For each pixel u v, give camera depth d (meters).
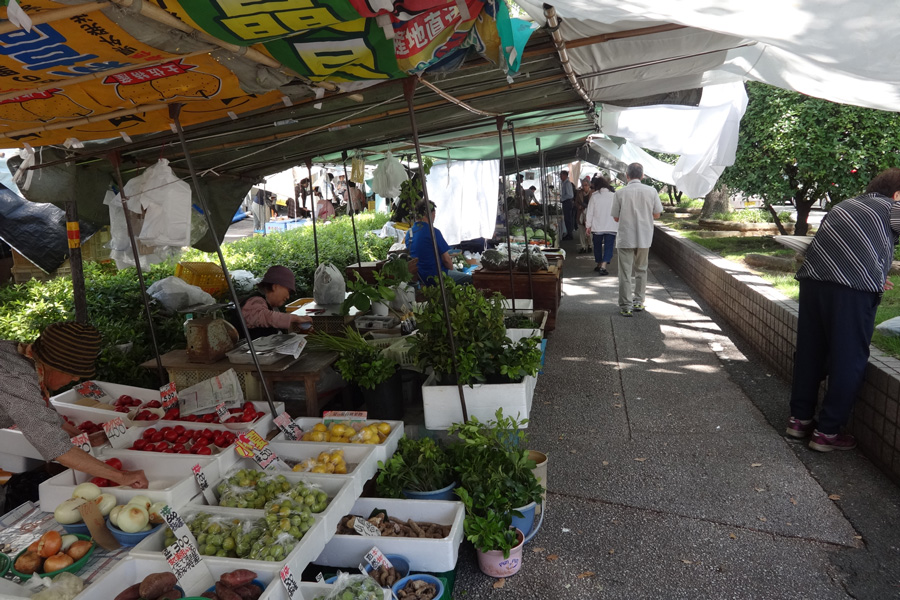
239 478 3.27
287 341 4.52
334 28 2.40
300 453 3.67
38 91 2.71
